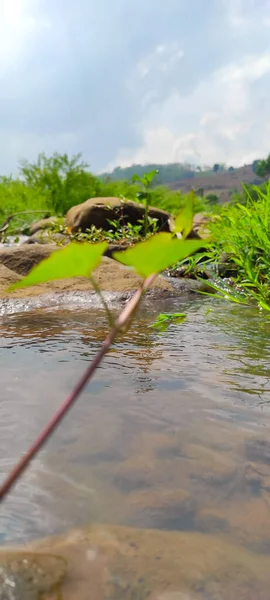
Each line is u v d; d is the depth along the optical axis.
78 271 0.45
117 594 0.77
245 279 4.58
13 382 1.85
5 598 0.74
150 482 1.14
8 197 14.94
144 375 1.97
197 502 1.07
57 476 1.16
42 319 3.27
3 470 1.18
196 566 0.85
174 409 1.61
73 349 2.38
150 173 5.46
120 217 7.25
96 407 1.61
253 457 1.28
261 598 0.78
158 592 0.78
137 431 1.43
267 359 2.24
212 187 62.12
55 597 0.75
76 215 7.48
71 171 16.22
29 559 0.85
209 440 1.38
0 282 4.43
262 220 4.27
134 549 0.89
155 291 4.33
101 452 1.29
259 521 1.00
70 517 1.00
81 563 0.84
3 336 2.68
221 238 4.89
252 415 1.57
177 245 0.41
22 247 5.46
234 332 2.81
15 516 0.99
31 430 1.42
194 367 2.11
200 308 3.73
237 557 0.88
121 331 0.50
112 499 1.07
